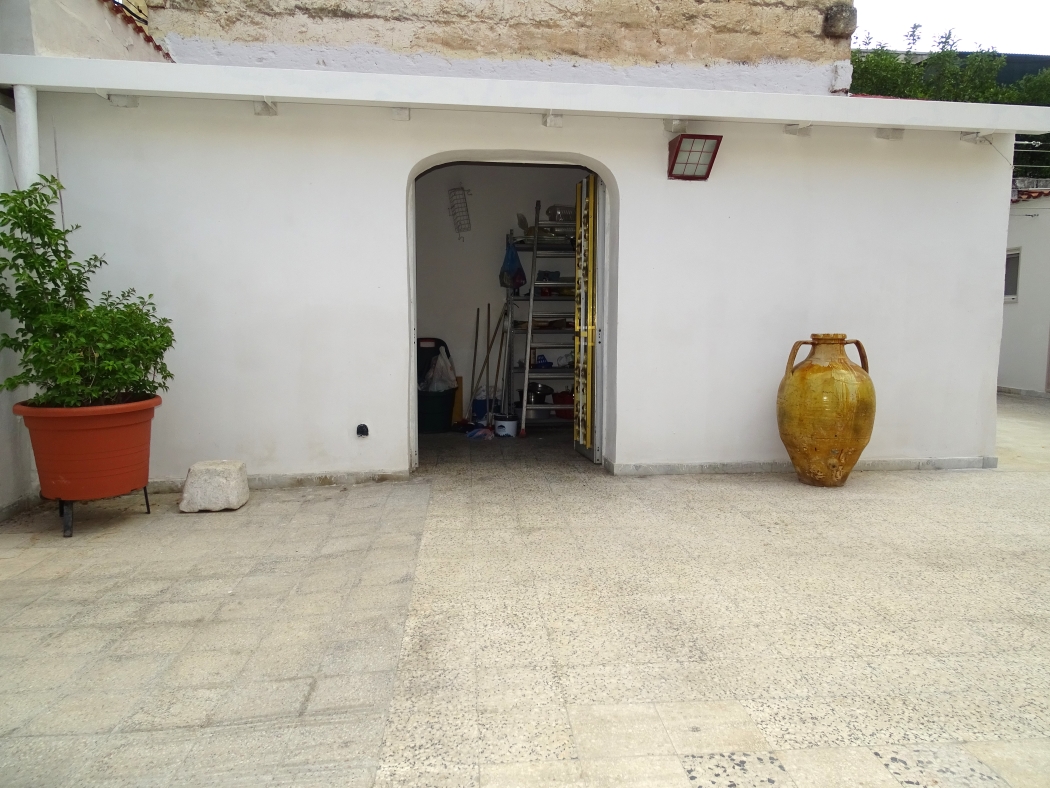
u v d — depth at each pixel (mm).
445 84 3809
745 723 1853
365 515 3734
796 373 4266
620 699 1964
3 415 3629
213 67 3641
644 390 4594
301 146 4121
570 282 6562
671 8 4918
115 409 3299
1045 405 8570
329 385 4305
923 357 4805
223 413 4223
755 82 5051
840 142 4547
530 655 2217
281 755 1722
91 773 1657
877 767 1677
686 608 2568
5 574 2910
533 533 3428
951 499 4078
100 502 3984
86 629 2414
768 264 4598
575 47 4875
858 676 2098
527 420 6645
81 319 3254
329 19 4656
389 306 4301
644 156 4414
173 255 4078
